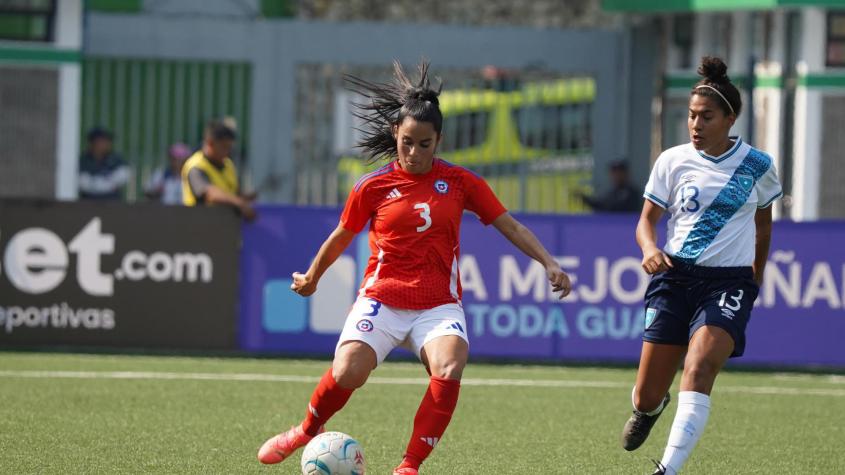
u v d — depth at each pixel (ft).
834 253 138.82
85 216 141.49
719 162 72.28
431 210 69.51
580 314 141.18
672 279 72.69
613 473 80.18
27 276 141.18
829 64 202.59
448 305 70.13
